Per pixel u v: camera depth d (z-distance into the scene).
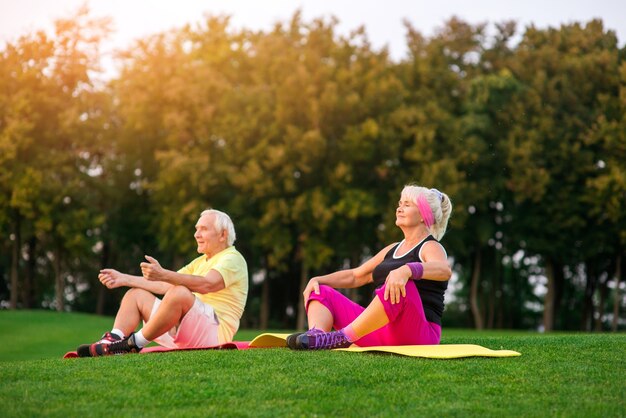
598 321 36.22
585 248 33.53
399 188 32.03
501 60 36.84
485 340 7.75
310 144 30.97
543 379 5.25
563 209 32.94
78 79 35.00
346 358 5.68
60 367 5.53
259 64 34.81
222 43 36.91
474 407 4.58
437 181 30.78
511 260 39.72
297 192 33.00
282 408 4.54
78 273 40.97
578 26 36.31
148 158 36.19
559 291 36.66
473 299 35.72
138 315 6.65
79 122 33.78
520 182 32.09
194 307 6.43
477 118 33.09
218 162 32.97
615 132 31.50
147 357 5.82
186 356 5.81
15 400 4.70
